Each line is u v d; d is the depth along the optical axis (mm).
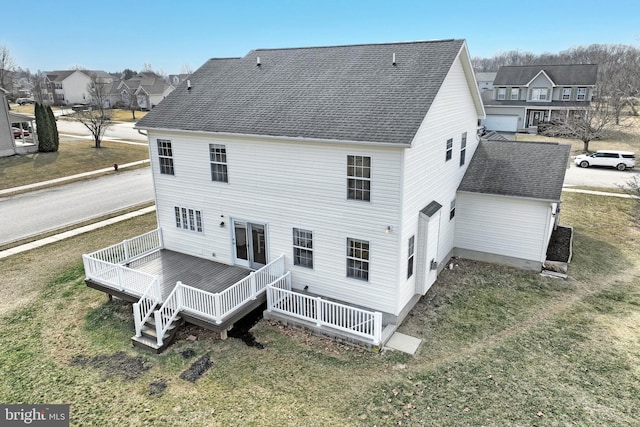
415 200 13258
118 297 14523
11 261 18469
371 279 13258
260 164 14320
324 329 12703
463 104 16922
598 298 14922
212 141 15117
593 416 9484
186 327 13391
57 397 10422
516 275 16781
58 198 28500
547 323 13367
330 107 13703
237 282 13602
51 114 40156
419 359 11656
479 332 12938
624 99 54500
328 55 16844
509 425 9266
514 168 18188
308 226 13953
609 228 22016
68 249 19766
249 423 9508
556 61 138500
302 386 10664
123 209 26094
